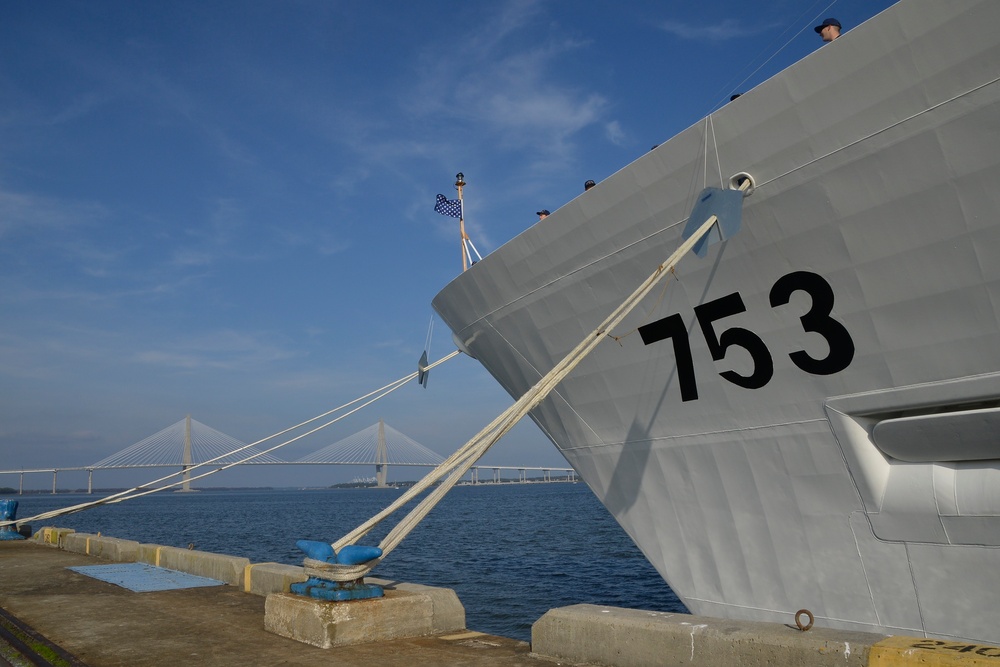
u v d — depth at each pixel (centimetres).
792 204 682
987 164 570
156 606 936
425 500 778
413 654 665
